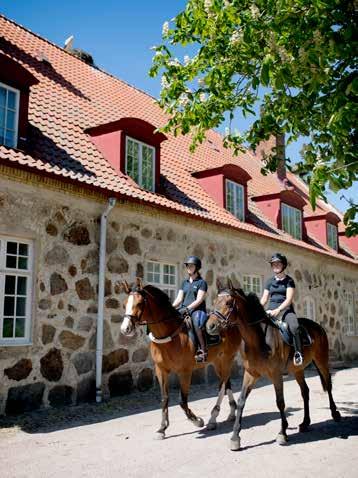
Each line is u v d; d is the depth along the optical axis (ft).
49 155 33.55
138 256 38.29
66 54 56.75
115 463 19.45
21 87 32.55
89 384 33.01
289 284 24.95
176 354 23.97
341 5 16.43
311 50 16.14
